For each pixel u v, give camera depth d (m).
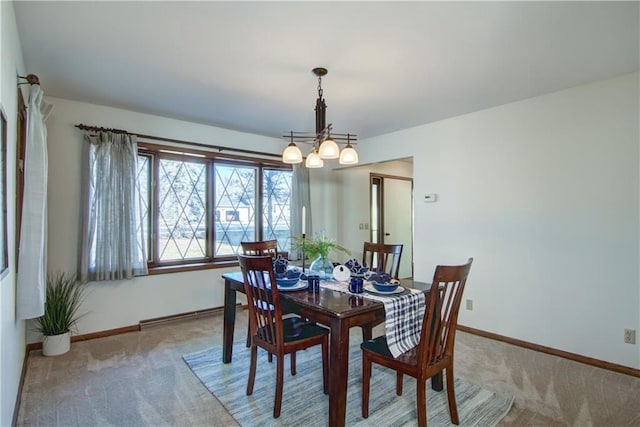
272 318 2.23
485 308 3.52
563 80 2.80
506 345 3.27
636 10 1.84
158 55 2.37
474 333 3.59
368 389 2.08
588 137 2.87
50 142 3.18
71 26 2.01
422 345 1.83
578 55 2.36
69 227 3.27
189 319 3.91
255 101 3.28
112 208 3.38
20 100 2.36
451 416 2.01
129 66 2.54
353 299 2.14
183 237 4.04
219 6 1.81
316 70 2.58
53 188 3.20
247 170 4.57
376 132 4.45
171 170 3.96
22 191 2.40
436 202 3.96
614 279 2.75
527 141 3.23
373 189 6.05
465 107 3.47
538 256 3.16
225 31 2.06
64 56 2.38
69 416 2.08
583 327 2.90
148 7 1.82
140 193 3.68
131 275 3.48
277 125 4.14
